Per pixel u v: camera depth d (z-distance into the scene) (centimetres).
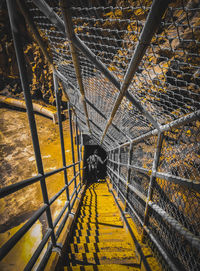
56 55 152
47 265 143
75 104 318
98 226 245
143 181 288
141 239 180
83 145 738
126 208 269
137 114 187
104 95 200
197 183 94
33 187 508
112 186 497
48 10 79
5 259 288
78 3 81
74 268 160
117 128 261
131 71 96
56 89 202
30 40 820
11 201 449
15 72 1049
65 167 216
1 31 861
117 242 198
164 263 140
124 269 161
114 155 509
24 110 1134
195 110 97
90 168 726
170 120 134
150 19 64
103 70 109
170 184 134
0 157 661
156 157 150
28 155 709
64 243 175
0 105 1111
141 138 200
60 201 443
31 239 339
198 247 87
